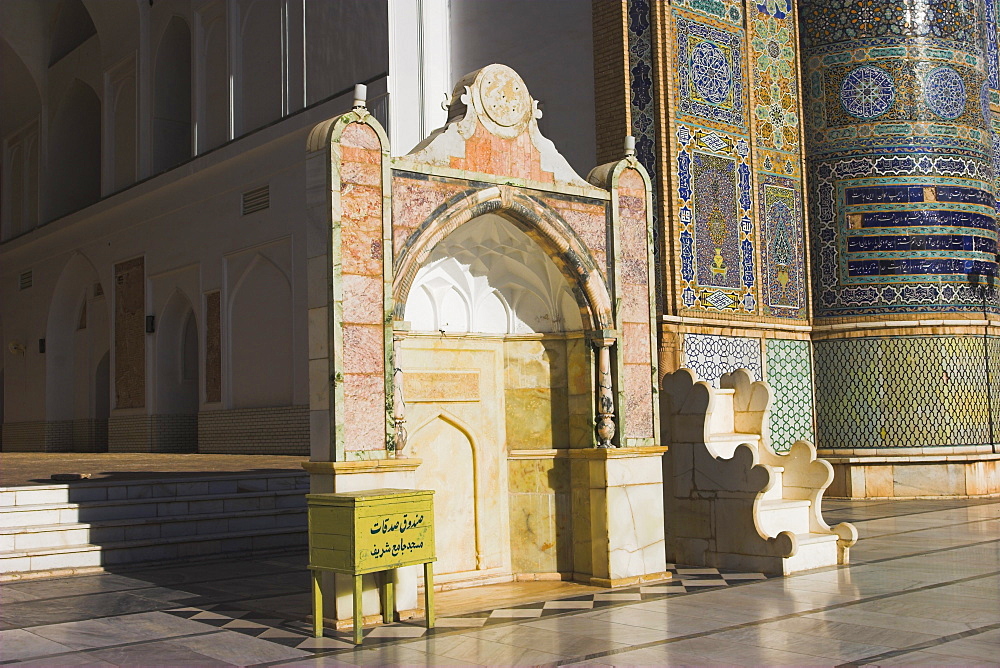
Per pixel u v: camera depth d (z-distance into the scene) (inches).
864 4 536.7
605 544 276.7
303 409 617.0
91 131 951.6
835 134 539.5
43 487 352.2
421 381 274.8
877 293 528.7
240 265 674.2
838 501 516.1
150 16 778.2
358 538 210.5
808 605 241.3
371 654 200.4
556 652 198.8
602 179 288.4
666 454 317.7
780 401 522.9
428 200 247.1
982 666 182.7
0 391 1060.5
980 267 539.8
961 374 526.9
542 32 538.0
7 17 909.8
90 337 874.1
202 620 238.7
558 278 287.9
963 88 545.3
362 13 565.9
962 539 358.9
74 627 232.4
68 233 887.7
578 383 289.7
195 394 769.6
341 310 227.6
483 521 286.2
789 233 536.4
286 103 626.5
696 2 504.1
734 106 514.3
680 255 482.0
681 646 201.5
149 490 377.1
